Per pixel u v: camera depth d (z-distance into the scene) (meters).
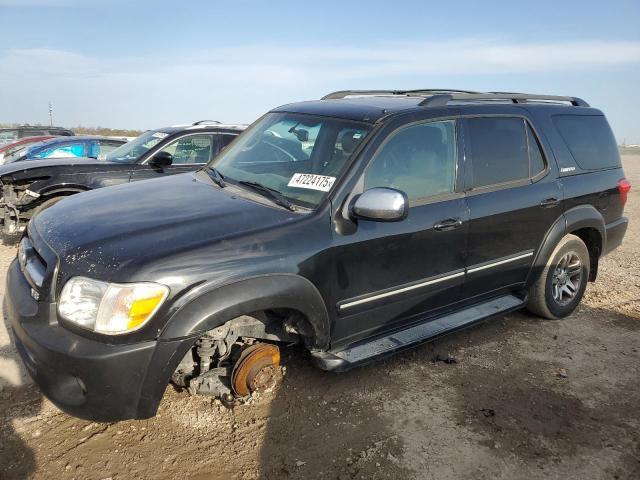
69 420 3.07
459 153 3.82
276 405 3.32
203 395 3.16
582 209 4.70
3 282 5.43
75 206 3.34
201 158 7.54
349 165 3.27
